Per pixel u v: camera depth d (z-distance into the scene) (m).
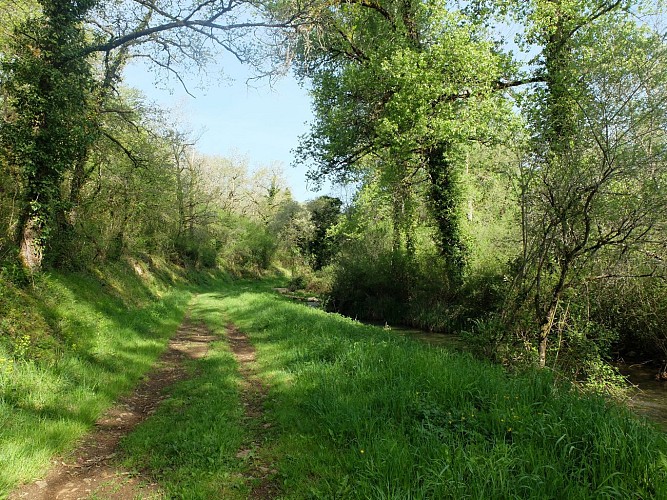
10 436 4.55
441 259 19.31
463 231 18.22
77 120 10.85
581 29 12.34
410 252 21.88
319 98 18.08
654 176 7.62
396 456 4.02
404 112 14.34
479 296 17.12
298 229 46.53
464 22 14.32
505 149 12.82
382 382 6.45
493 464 3.81
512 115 13.33
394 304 22.20
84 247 14.63
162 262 30.28
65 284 11.46
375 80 15.68
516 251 12.95
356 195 20.86
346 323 13.79
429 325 19.14
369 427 4.86
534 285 9.38
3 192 9.88
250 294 26.77
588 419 4.63
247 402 6.73
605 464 3.78
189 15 11.37
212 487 3.95
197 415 5.93
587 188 7.85
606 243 7.99
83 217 15.27
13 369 5.97
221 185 55.91
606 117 7.95
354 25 16.16
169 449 4.84
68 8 10.59
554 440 4.33
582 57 9.82
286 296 30.97
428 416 5.09
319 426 5.24
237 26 11.23
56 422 5.19
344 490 3.71
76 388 6.42
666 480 3.47
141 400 7.09
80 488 4.03
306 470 4.24
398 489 3.47
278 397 6.61
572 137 8.70
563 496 3.42
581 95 8.73
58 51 10.35
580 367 9.19
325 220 38.50
